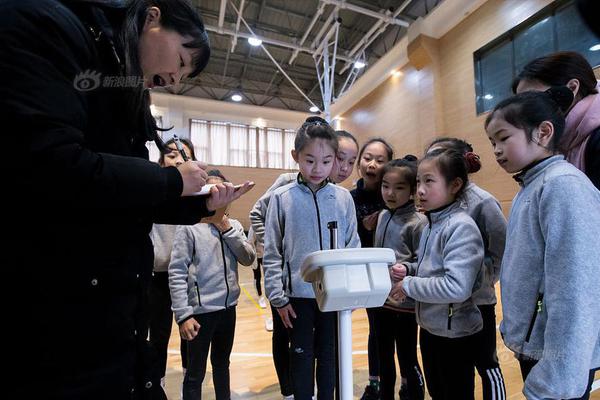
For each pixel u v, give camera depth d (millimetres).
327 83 6336
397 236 1282
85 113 453
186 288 1201
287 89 9258
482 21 4602
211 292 1223
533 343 678
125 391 495
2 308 406
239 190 703
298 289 1037
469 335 967
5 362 406
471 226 964
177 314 1159
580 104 846
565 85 865
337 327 496
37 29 392
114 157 443
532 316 688
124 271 505
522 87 957
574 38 3568
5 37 371
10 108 361
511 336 728
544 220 667
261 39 6207
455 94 5094
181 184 505
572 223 622
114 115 524
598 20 560
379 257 471
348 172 1479
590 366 633
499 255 1059
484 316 1039
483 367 1014
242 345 2148
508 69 4332
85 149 416
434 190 1044
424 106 5574
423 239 1100
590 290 595
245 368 1795
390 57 6324
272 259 1088
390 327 1247
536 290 689
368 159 1544
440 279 929
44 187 391
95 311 461
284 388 1356
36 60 382
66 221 439
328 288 444
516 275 729
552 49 3797
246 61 7867
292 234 1069
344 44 6938
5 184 393
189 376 1171
